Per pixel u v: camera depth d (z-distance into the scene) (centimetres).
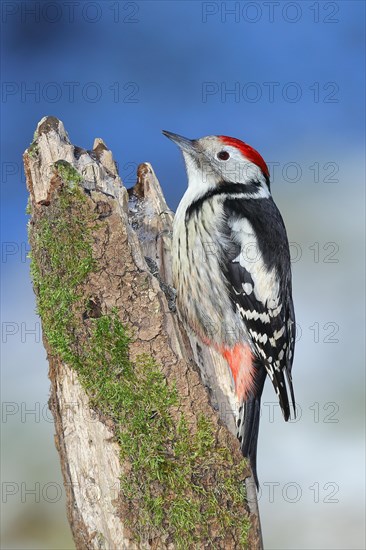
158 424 762
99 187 833
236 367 1001
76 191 773
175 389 768
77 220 772
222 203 1044
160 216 996
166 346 770
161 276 999
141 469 752
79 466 766
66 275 773
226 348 1005
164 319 771
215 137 1077
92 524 761
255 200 1066
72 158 826
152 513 750
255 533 786
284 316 1041
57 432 784
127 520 750
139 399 762
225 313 1010
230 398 985
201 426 770
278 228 1062
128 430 756
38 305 793
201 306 1010
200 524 757
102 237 771
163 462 757
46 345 792
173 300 996
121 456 754
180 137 1077
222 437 776
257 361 1009
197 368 824
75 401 769
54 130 833
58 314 771
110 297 771
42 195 815
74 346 768
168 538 752
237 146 1070
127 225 780
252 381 999
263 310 1021
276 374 1020
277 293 1034
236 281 1016
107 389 759
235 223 1032
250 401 987
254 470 938
